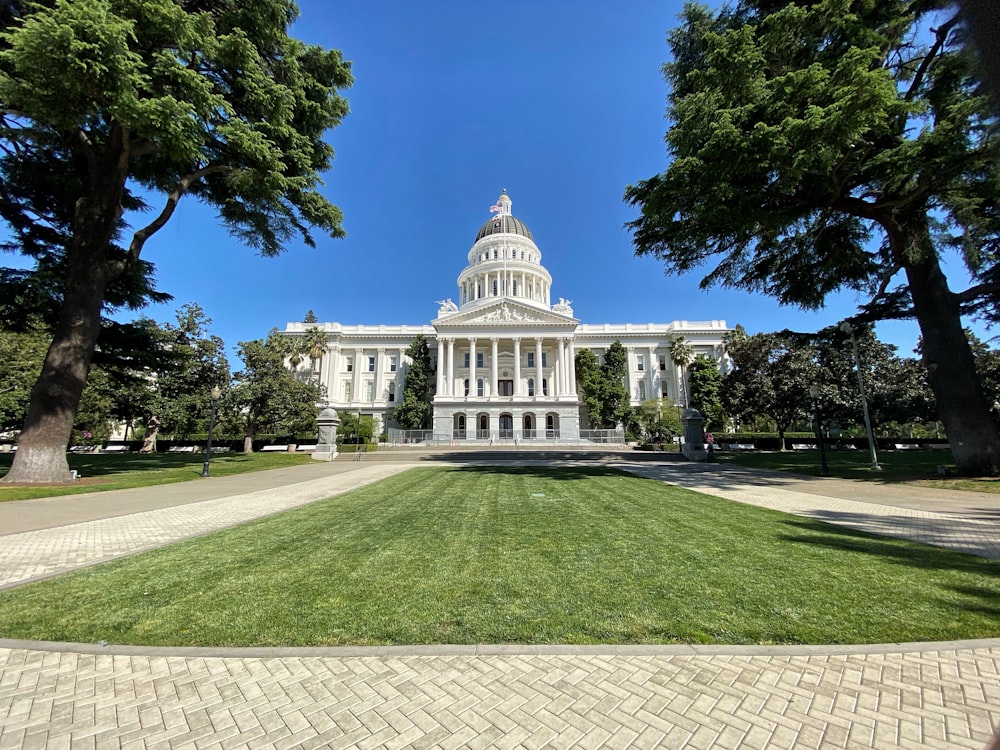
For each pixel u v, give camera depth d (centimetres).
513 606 479
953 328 1692
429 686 340
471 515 1000
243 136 1529
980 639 403
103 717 307
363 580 563
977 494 1313
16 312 1955
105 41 1131
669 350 6844
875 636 411
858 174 1538
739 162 1343
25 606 489
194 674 359
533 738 282
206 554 693
